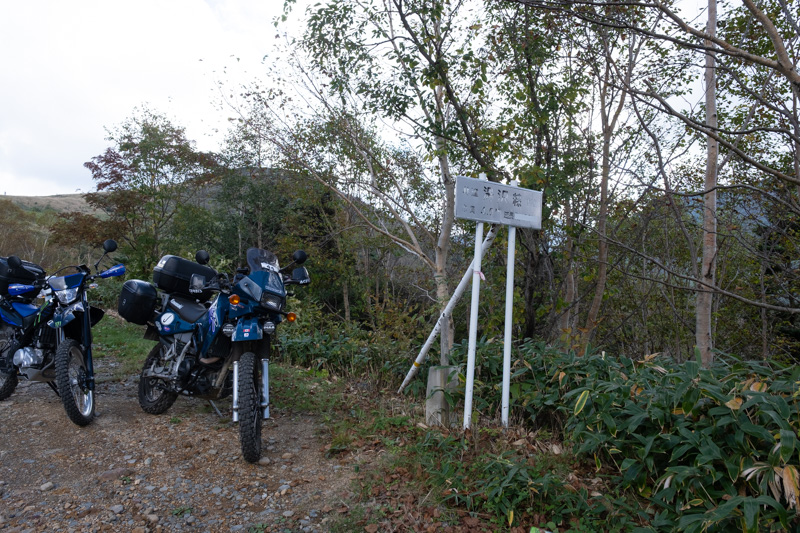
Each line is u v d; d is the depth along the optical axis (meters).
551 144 7.43
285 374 6.68
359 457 4.21
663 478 3.27
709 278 7.53
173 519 3.24
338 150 9.86
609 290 9.62
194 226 19.75
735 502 2.77
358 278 17.58
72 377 4.55
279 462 4.12
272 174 20.34
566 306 8.41
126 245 17.58
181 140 19.53
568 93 7.07
